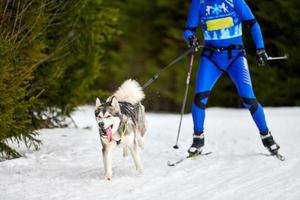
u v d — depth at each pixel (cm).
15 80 853
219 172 762
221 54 855
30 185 716
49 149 967
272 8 2322
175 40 2842
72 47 1137
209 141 1083
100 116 725
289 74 2362
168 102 2819
